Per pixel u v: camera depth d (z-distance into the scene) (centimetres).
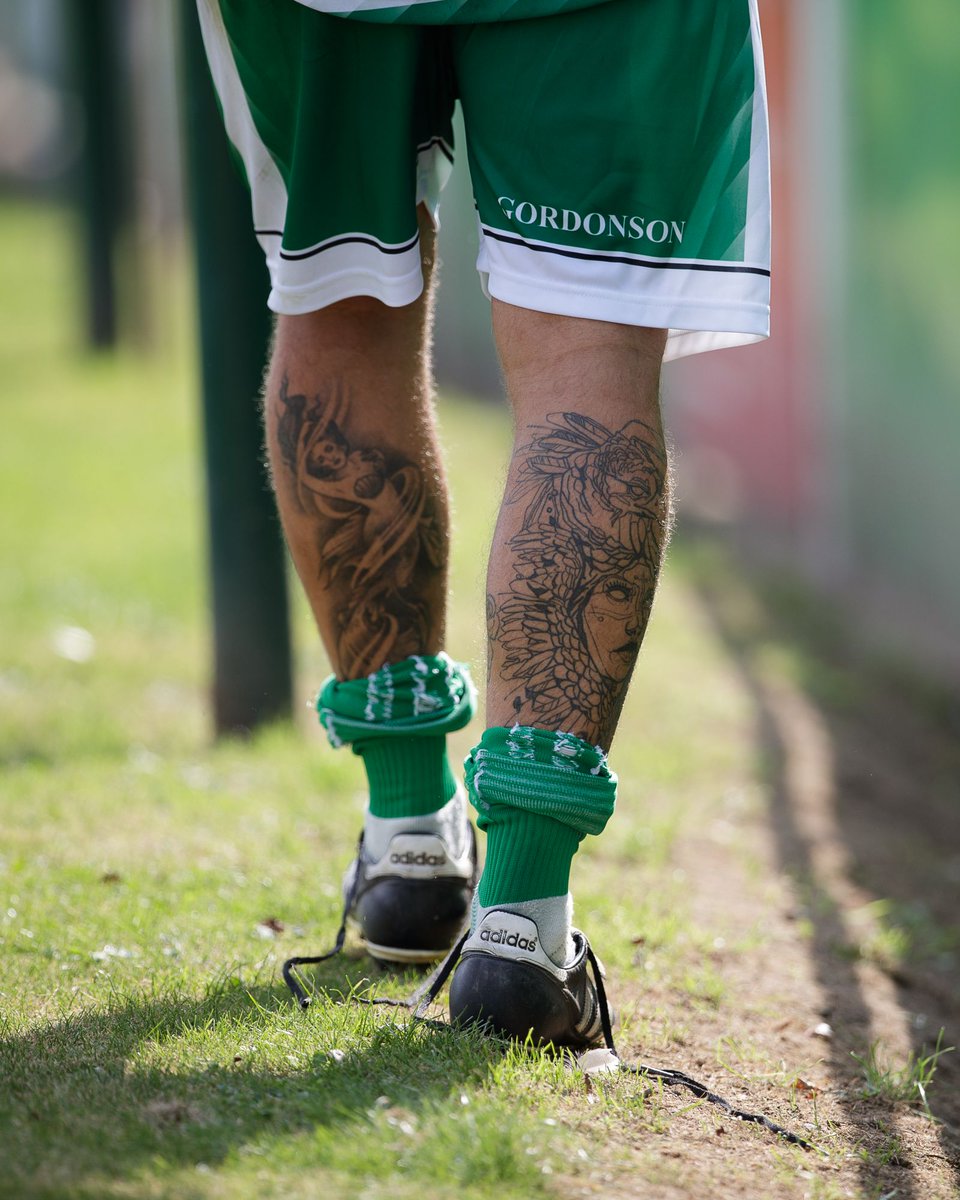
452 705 806
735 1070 761
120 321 5103
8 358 5056
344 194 721
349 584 793
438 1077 634
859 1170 646
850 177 2698
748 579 2692
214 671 1554
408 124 704
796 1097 733
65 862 1027
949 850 1457
